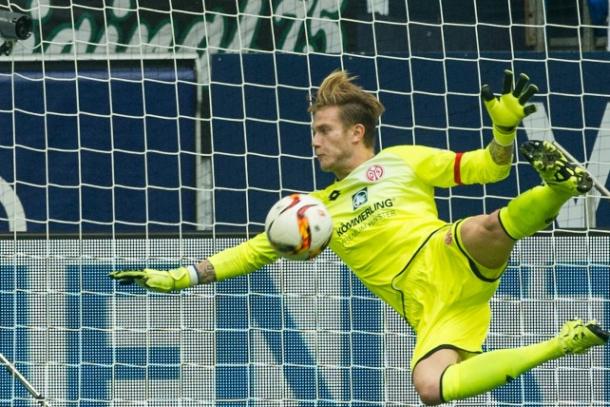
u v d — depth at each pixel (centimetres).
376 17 3722
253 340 3409
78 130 3547
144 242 3422
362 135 2669
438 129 3484
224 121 3534
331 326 3406
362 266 2650
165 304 3416
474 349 2561
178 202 3547
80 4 3731
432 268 2562
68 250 3425
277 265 3416
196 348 3416
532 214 2386
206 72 3584
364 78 3534
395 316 3394
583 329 2314
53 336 3412
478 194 3559
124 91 3588
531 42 3722
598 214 3516
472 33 3716
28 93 3572
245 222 3512
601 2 3703
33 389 3216
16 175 3556
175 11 3588
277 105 3519
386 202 2620
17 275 3428
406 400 3384
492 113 2467
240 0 3741
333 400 3388
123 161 3569
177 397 3406
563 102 3519
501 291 3403
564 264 3391
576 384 3341
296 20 3719
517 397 3350
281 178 3522
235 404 3397
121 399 3403
